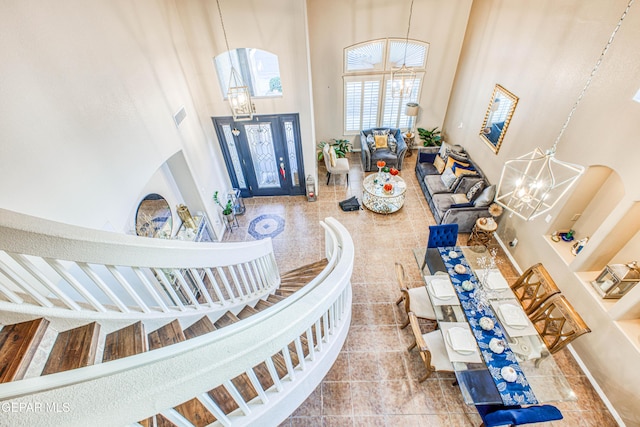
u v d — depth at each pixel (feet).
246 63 21.31
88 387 3.64
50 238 5.23
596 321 13.23
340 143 30.37
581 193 14.55
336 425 12.26
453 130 28.53
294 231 23.26
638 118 11.32
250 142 23.85
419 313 14.76
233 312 11.47
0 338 6.05
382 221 23.44
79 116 10.17
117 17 12.44
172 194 18.62
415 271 19.21
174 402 4.26
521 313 13.12
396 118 30.60
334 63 26.99
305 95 21.48
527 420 9.71
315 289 7.18
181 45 17.99
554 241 16.01
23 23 8.39
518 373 11.29
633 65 11.40
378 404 12.83
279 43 19.11
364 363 14.26
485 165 22.82
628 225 12.45
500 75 20.57
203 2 17.37
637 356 11.41
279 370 8.25
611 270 12.71
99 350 6.89
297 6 17.66
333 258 11.91
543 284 13.94
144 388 3.85
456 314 13.76
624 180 11.98
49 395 3.41
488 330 12.69
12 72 8.01
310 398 13.08
